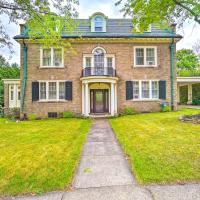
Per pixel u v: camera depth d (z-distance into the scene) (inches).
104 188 159.2
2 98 1294.3
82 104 749.3
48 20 375.9
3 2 329.1
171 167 192.9
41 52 744.3
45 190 157.1
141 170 188.5
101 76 701.3
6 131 431.2
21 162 219.1
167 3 390.9
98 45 751.1
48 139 341.7
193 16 432.1
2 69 1473.9
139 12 407.8
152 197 142.7
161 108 753.6
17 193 153.2
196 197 141.1
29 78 743.7
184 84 1110.4
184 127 405.7
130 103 755.4
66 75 749.9
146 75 759.7
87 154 252.8
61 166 205.0
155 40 751.7
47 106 746.8
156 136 335.0
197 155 226.1
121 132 393.7
